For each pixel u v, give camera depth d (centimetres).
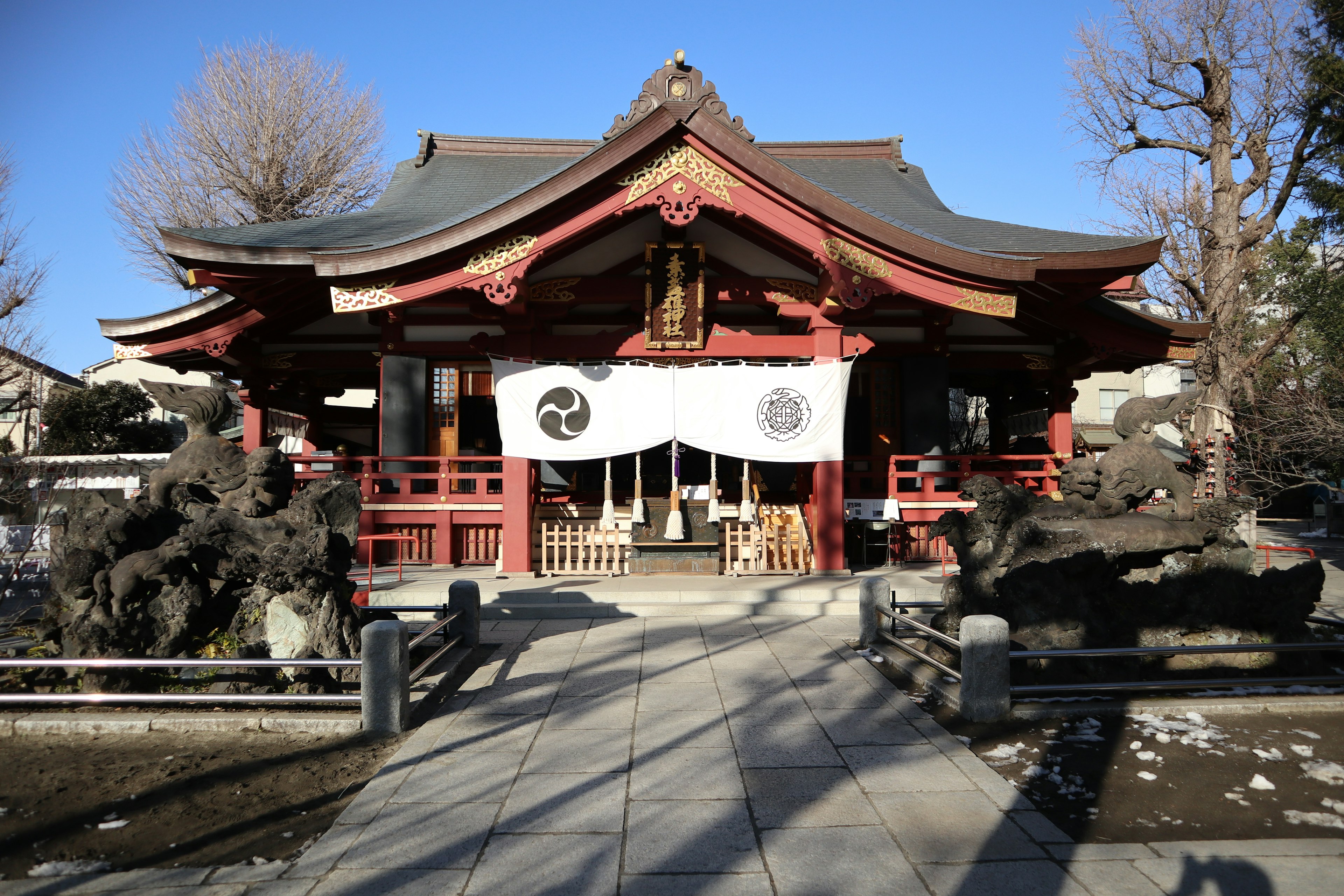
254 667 584
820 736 564
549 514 1402
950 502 1387
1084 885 356
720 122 1060
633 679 724
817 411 1206
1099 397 3509
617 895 349
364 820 429
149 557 635
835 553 1212
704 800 453
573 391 1209
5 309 1553
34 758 524
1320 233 2144
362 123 2969
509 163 1991
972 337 1553
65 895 356
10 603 1202
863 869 372
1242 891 351
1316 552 1948
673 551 1222
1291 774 489
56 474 1551
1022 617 684
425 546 1409
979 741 552
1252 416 2111
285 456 747
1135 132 2081
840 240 1114
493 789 470
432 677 700
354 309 1109
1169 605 734
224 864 385
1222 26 1881
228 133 2714
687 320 1217
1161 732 556
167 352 1368
